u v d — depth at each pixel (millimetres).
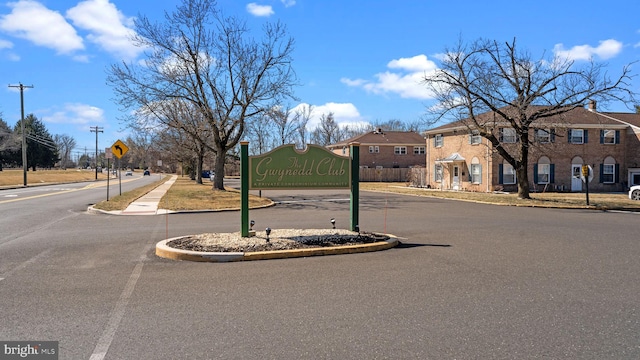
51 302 5746
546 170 34156
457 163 36906
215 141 28453
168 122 28375
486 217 16328
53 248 9578
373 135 63188
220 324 4953
